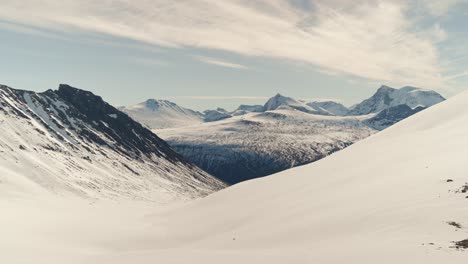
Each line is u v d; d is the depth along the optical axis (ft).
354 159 231.71
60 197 433.48
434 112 279.49
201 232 203.82
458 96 286.05
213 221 217.36
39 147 593.83
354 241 100.94
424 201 114.42
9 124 612.29
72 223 278.87
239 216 199.82
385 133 302.86
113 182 614.34
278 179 266.77
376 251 89.20
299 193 194.70
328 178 203.72
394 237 95.96
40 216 293.84
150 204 533.14
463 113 236.22
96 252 192.44
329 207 145.69
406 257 81.92
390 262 81.51
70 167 582.35
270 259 100.78
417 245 87.25
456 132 195.93
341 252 94.38
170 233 224.74
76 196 463.01
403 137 249.55
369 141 301.63
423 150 183.73
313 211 148.97
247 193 259.39
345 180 183.42
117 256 147.64
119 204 479.82
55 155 599.16
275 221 157.07
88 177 576.61
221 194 303.68
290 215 156.97
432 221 99.60
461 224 94.02
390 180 150.10
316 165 268.82
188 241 194.18
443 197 112.88
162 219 289.53
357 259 87.15
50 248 189.88
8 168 455.22
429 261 77.82
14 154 505.66
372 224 110.73
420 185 129.39
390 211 115.44
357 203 136.36
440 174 132.98
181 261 115.44
